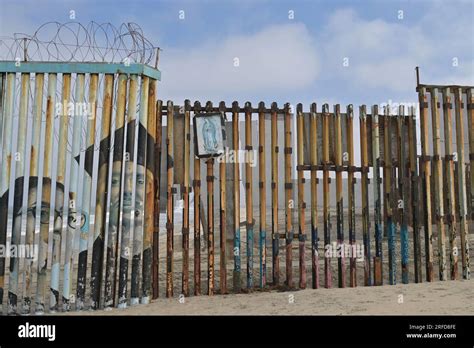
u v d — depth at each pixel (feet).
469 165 24.50
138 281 20.52
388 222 23.26
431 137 24.23
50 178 20.75
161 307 19.52
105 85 21.17
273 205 22.75
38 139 20.89
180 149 22.58
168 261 21.93
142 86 21.36
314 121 23.39
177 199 22.40
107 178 20.84
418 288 21.06
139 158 21.11
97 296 20.12
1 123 20.83
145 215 21.03
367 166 23.41
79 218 20.49
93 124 20.93
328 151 23.38
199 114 22.49
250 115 22.99
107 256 20.30
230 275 25.72
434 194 24.03
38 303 20.01
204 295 21.94
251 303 19.30
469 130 24.61
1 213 20.40
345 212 41.27
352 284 22.75
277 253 22.72
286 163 22.95
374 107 23.70
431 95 24.45
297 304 18.67
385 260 28.89
